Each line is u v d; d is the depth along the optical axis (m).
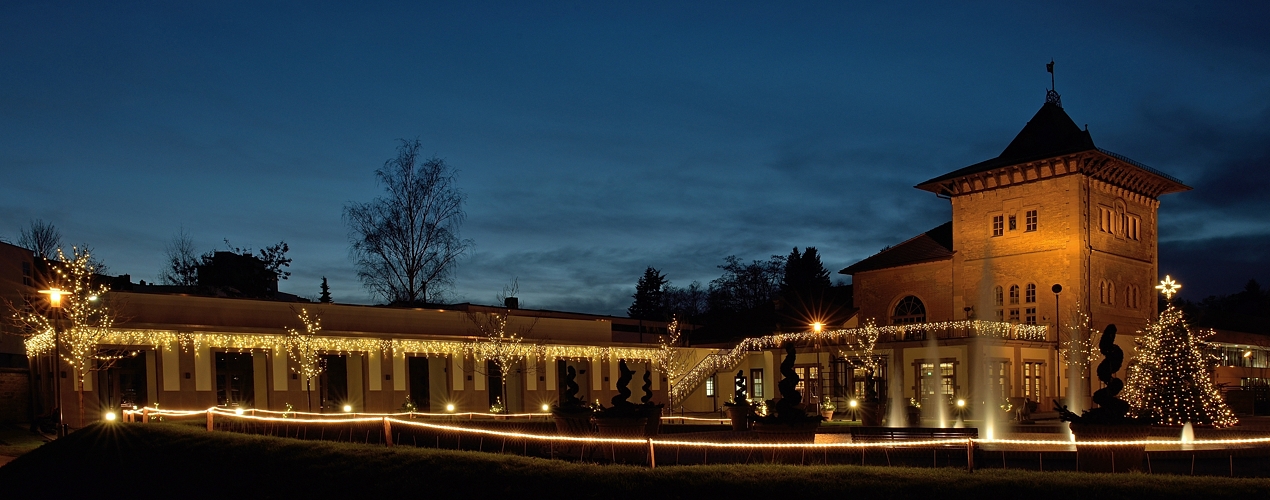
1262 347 61.31
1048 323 49.00
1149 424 16.41
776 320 61.91
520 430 26.11
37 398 37.19
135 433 22.92
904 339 47.16
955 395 44.50
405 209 52.50
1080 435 16.73
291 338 38.47
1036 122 52.88
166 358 35.22
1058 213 49.16
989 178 51.88
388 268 52.53
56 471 21.64
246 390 38.53
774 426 19.00
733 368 53.28
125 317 34.78
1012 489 12.51
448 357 43.62
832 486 13.14
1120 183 51.50
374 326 42.19
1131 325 51.34
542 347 46.12
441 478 15.70
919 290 54.59
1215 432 28.20
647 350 51.53
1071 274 48.28
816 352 50.22
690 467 14.75
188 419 34.56
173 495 18.52
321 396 40.47
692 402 54.53
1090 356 47.19
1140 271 52.84
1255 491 11.89
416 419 35.81
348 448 18.31
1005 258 51.12
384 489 15.89
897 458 21.14
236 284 70.06
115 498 19.16
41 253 59.09
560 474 14.77
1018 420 40.00
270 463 18.52
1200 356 33.78
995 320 51.12
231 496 17.64
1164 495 11.95
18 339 42.88
